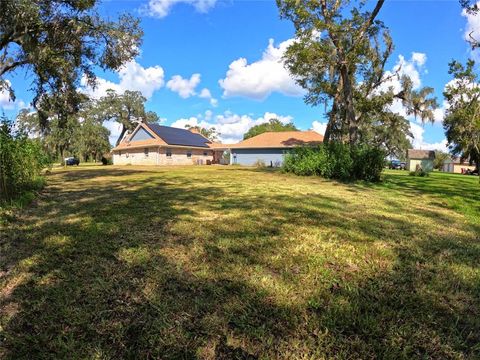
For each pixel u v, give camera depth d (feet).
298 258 10.53
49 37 37.52
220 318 7.05
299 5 47.09
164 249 11.25
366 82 61.21
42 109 47.14
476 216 19.85
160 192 26.78
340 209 19.86
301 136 111.75
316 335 6.53
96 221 15.40
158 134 119.96
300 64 53.31
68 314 7.20
